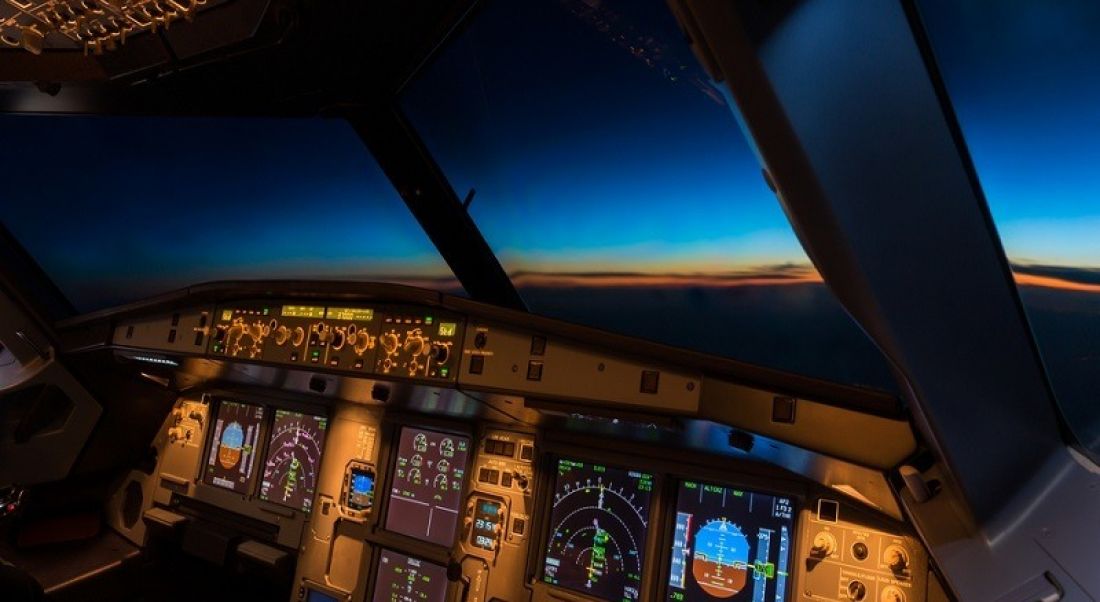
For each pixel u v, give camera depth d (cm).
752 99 109
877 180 132
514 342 257
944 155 156
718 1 97
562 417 265
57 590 371
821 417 207
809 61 112
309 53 272
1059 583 167
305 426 371
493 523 308
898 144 139
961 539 198
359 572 336
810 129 114
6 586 236
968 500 187
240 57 259
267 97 311
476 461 318
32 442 380
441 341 271
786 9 105
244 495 380
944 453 175
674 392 227
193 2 183
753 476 262
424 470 333
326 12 244
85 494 413
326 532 351
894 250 140
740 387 218
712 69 110
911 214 144
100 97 292
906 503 203
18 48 256
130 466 424
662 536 276
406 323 281
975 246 168
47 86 280
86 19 193
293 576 359
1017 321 186
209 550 379
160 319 347
